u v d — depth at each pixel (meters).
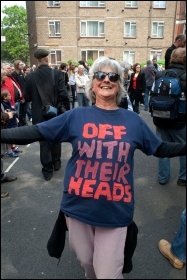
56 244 1.66
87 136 1.43
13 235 2.46
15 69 5.92
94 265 1.50
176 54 2.93
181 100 2.84
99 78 1.51
